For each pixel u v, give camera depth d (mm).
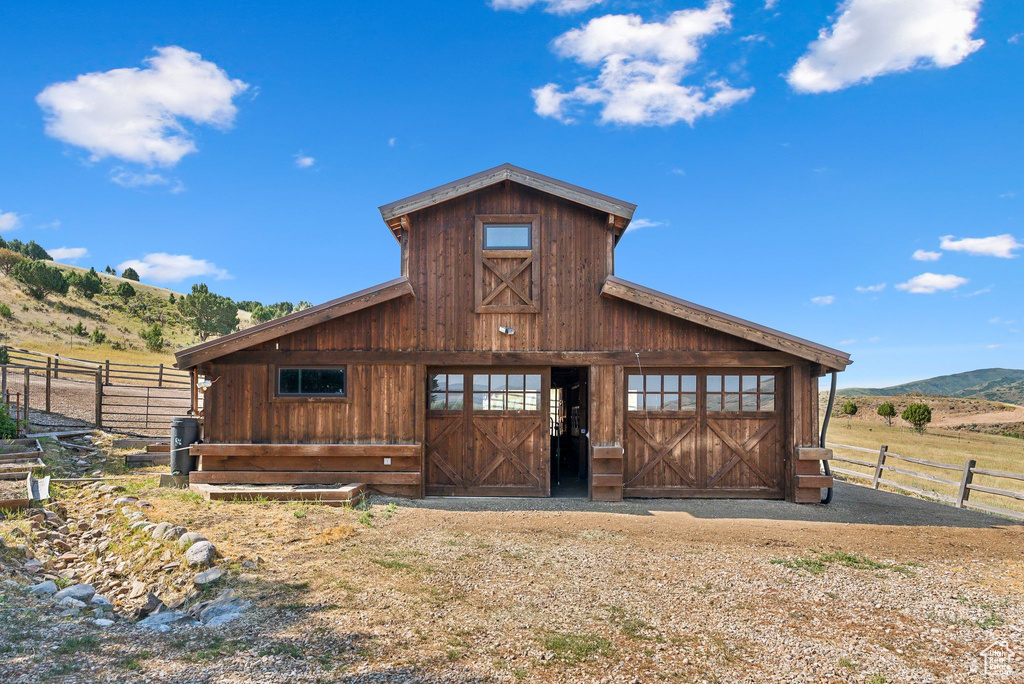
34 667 3803
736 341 10672
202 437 10812
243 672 3848
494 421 10883
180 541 6746
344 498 9609
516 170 10641
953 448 22516
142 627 4750
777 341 10375
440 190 10578
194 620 5000
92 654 4082
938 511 10125
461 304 10734
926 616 5223
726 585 5973
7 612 4805
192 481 10305
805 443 10555
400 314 10703
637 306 10734
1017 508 12047
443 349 10680
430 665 4070
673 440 10852
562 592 5707
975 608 5434
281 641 4430
